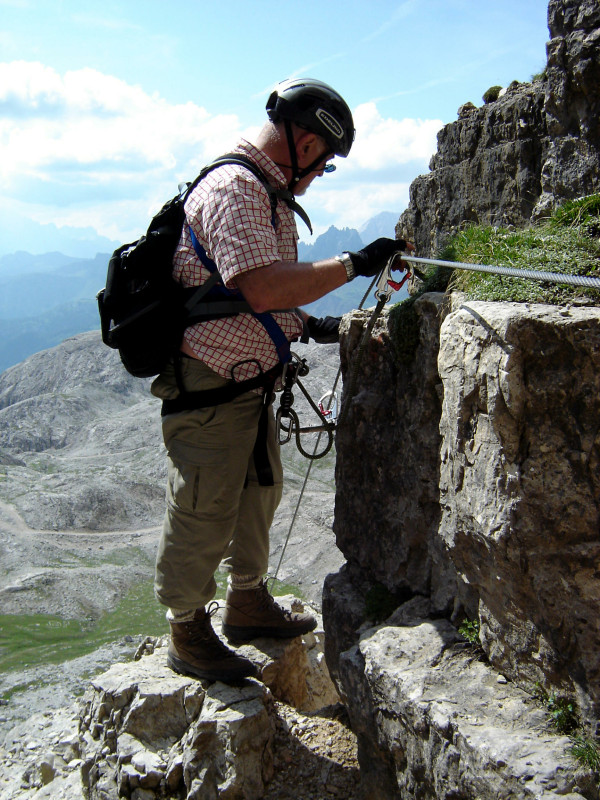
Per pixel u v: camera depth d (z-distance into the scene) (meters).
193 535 4.29
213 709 4.39
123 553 148.62
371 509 5.03
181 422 4.20
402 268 3.97
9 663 97.75
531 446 3.01
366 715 4.00
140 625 114.75
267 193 3.66
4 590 122.94
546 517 2.99
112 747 4.68
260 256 3.45
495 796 2.84
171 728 4.57
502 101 12.38
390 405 4.75
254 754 4.28
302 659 5.70
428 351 4.12
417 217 15.10
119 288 3.89
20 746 7.63
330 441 4.95
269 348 4.07
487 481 3.17
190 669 4.70
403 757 3.58
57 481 182.38
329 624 5.43
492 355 3.09
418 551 4.55
